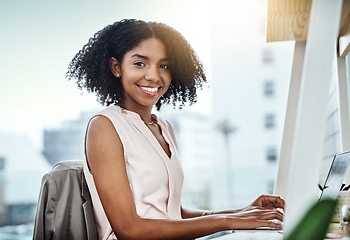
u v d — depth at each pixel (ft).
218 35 94.63
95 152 3.41
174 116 94.07
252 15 94.02
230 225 3.19
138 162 3.66
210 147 95.76
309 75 1.51
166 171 3.85
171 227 3.15
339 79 5.23
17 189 73.41
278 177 5.53
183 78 4.51
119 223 3.20
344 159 3.76
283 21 4.83
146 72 4.07
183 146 94.27
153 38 4.12
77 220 3.51
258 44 93.56
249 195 94.68
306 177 1.44
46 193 3.44
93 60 4.33
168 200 3.86
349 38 4.57
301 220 1.07
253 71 94.84
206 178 94.48
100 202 3.58
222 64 95.30
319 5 1.52
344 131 5.09
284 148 5.57
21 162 78.95
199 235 3.18
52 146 81.10
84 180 3.63
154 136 3.97
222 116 95.61
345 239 2.31
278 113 94.22
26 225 63.36
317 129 1.47
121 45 4.09
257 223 3.19
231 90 95.50
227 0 91.25
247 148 95.04
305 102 1.50
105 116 3.61
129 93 4.11
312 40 1.53
